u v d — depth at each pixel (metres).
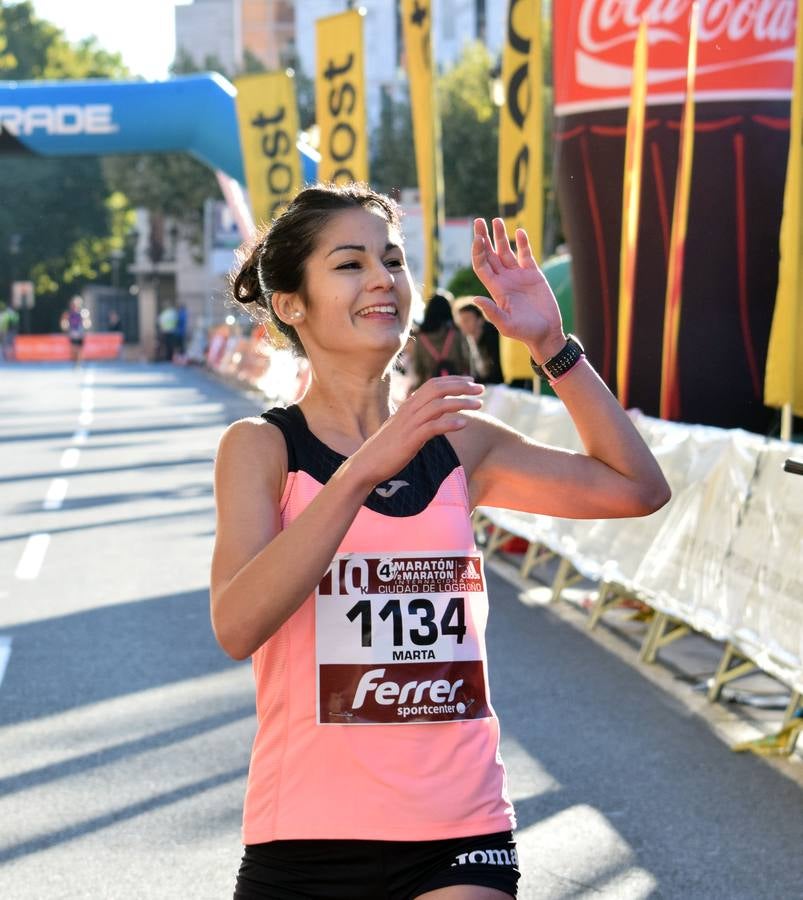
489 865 2.89
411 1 18.75
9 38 89.19
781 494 7.63
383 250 3.01
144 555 12.62
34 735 7.34
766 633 7.52
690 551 8.66
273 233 3.04
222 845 5.80
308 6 80.50
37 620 10.05
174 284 84.06
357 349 2.97
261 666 2.98
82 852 5.74
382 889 2.88
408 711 2.91
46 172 81.25
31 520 14.63
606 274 13.38
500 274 3.16
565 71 13.39
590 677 8.66
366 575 2.95
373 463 2.64
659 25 12.85
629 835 5.96
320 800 2.88
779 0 12.67
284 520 2.96
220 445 3.00
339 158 21.91
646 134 12.95
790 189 9.82
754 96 12.77
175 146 29.05
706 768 6.86
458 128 54.94
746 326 12.96
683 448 9.12
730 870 5.57
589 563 10.23
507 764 6.91
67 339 68.00
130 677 8.49
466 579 2.99
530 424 12.62
